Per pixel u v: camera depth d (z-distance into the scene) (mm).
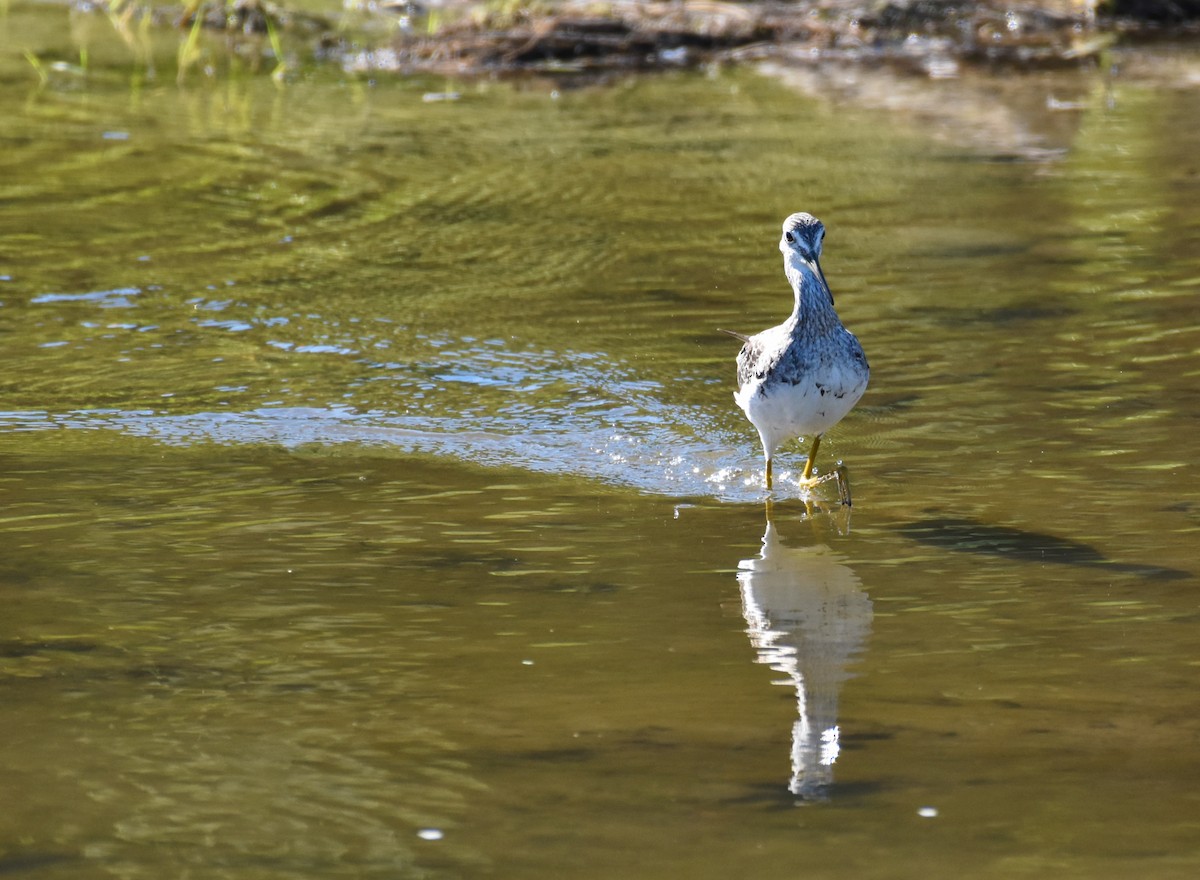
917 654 9320
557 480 12594
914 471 12617
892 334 15695
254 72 28656
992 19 32281
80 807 7574
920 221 19516
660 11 32031
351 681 8945
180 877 6992
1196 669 9023
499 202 20641
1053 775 7809
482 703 8664
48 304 16734
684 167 22266
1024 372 14641
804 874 6969
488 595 10242
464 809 7543
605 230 19438
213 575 10531
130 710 8570
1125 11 32375
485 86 27828
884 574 10633
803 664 9164
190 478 12461
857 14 32281
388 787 7754
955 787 7711
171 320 16344
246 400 14297
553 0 32781
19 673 9016
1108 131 23781
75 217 19781
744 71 29047
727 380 14883
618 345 15734
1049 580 10430
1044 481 12258
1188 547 10914
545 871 7016
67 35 31875
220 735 8289
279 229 19453
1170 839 7207
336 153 22984
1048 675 8984
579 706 8625
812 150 23094
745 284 17484
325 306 16828
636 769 7914
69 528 11367
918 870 6984
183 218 19844
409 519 11672
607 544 11234
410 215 20047
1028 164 22047
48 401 14188
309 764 7988
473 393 14547
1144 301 16422
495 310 16734
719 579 10570
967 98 26375
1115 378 14414
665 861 7074
